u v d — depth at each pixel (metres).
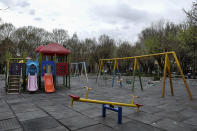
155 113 4.75
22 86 10.34
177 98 7.41
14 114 4.57
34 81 9.55
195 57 18.67
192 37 11.98
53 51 10.85
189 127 3.61
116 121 3.97
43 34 34.69
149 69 30.36
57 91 9.66
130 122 3.91
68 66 11.41
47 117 4.29
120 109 3.82
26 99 6.98
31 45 32.41
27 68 9.89
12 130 3.38
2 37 30.02
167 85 13.62
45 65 10.47
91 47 33.88
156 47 21.27
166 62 8.04
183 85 13.73
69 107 5.44
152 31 24.69
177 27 21.05
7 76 9.59
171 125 3.73
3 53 28.78
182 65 22.55
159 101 6.66
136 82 15.99
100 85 13.27
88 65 36.78
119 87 11.99
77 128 3.49
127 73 29.48
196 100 6.89
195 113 4.79
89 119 4.11
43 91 9.48
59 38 36.09
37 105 5.76
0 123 3.81
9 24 31.00
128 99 7.16
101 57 30.75
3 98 7.21
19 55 31.59
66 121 3.96
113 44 31.98
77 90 10.18
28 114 4.57
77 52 35.66
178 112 4.89
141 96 8.00
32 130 3.38
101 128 3.50
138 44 30.75
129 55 29.02
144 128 3.52
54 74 10.59
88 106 5.57
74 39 36.56
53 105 5.75
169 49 20.38
